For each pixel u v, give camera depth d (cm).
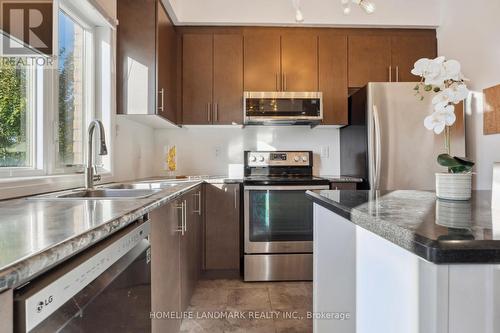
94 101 207
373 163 252
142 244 114
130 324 99
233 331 184
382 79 294
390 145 253
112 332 85
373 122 252
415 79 294
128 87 224
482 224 71
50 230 70
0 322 49
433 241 58
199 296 230
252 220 260
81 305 68
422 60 115
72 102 186
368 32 296
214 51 288
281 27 291
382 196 126
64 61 177
